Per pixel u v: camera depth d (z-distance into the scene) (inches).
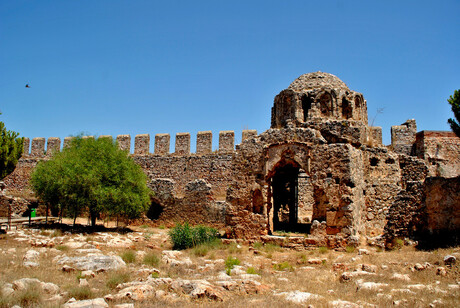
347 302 425.7
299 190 1567.4
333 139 959.6
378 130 1526.8
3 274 514.9
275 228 1159.6
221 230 1349.7
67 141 1919.3
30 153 1947.6
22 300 406.6
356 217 868.6
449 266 569.0
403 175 1123.3
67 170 1146.7
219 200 1464.1
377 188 1004.6
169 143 1806.1
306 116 1077.1
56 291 457.7
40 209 1704.0
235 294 480.7
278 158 941.2
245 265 689.0
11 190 1914.4
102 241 908.0
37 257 642.8
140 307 410.0
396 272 581.9
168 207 1475.1
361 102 1124.5
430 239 759.7
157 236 1129.4
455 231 730.8
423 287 483.5
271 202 980.6
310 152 909.2
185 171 1728.6
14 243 796.0
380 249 807.7
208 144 1728.6
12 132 1071.6
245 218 948.0
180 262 685.9
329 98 1051.9
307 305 428.1
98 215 1425.9
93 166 1184.2
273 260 762.2
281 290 504.7
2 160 1018.1
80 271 560.1
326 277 589.6
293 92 1079.6
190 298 452.1
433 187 775.7
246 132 1668.3
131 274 562.9
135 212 1279.5
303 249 854.5
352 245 821.9
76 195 1133.1
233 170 987.9
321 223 861.2
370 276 556.4
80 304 399.2
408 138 1552.7
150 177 1771.7
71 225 1193.4
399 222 821.2
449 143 1460.4
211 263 706.8
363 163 989.8
